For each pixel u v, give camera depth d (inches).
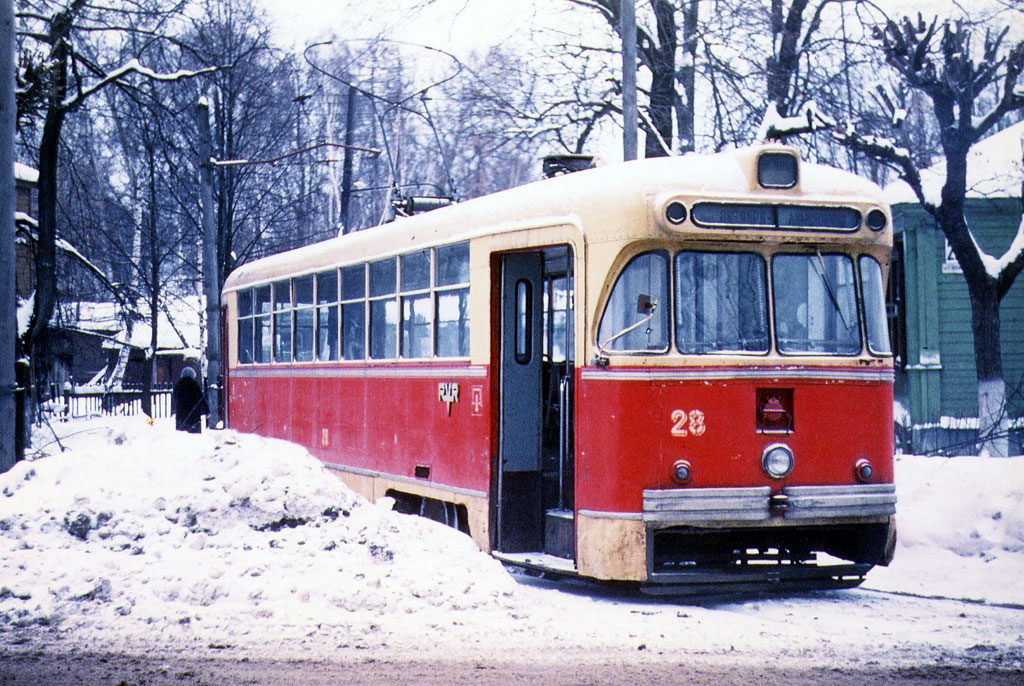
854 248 408.5
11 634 311.0
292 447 434.3
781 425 392.5
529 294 459.2
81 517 389.4
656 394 385.7
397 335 540.7
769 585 400.8
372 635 314.7
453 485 482.6
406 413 528.4
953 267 1008.2
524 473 456.1
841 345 403.5
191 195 1545.3
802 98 920.9
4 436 608.4
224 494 399.2
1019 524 460.8
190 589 343.3
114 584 344.8
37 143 1206.3
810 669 285.3
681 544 405.1
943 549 466.9
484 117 1063.0
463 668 281.3
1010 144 1040.8
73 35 961.5
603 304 397.1
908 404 1007.6
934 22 868.0
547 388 455.5
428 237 510.9
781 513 387.5
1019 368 1029.8
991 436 784.3
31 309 935.7
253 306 746.8
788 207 398.9
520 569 479.8
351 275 595.5
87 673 270.7
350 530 389.1
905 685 269.3
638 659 295.1
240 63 1529.3
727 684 268.7
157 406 1875.0
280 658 288.2
